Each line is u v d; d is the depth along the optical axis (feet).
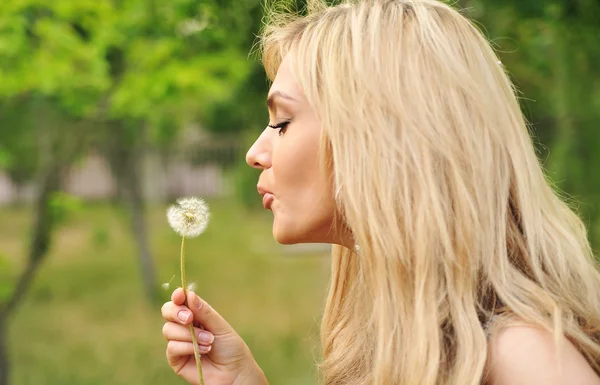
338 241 4.03
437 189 3.41
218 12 15.16
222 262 48.06
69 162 22.76
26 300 38.86
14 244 52.47
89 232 55.57
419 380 3.28
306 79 3.76
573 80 20.95
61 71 19.58
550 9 15.49
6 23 18.06
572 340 3.26
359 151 3.51
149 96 21.40
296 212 3.88
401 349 3.43
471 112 3.55
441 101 3.52
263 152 4.11
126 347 29.81
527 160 3.67
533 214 3.59
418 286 3.36
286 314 33.32
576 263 3.63
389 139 3.48
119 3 19.36
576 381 2.99
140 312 35.83
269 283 40.83
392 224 3.41
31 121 26.99
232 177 68.85
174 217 4.25
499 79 3.82
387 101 3.52
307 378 23.57
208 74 21.67
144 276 37.83
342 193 3.60
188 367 4.62
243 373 4.60
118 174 37.50
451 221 3.41
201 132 67.21
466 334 3.24
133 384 25.09
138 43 20.79
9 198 72.02
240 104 26.94
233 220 66.39
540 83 24.80
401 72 3.57
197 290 39.29
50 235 21.57
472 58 3.69
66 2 18.63
